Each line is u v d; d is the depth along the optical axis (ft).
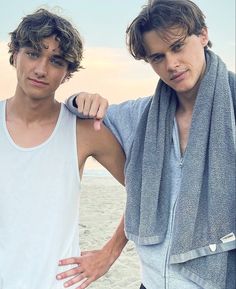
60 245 5.93
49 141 6.00
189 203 5.33
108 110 6.65
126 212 6.01
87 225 20.35
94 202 24.90
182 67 5.45
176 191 5.66
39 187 5.90
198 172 5.36
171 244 5.44
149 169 5.76
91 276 6.43
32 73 5.68
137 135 6.07
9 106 6.20
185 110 5.89
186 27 5.37
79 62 6.16
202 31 5.66
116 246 6.86
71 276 6.16
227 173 5.28
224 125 5.36
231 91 5.54
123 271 15.52
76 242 6.16
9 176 5.89
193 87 5.68
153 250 5.76
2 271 5.78
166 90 5.95
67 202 6.01
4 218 5.84
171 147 5.82
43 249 5.84
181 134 5.84
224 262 5.29
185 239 5.31
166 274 5.63
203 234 5.32
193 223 5.31
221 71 5.59
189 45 5.45
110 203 24.68
